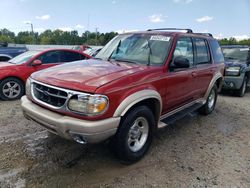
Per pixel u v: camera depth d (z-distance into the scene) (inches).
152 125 152.0
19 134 177.5
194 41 199.0
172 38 172.2
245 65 347.9
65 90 123.6
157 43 170.9
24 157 145.8
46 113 130.0
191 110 195.2
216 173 138.3
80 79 128.2
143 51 169.3
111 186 123.3
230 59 376.5
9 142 164.4
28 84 149.3
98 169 137.0
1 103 259.6
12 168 134.3
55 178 127.2
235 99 328.5
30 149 155.6
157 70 152.2
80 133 119.0
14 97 275.1
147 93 139.9
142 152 148.0
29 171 132.2
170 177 132.6
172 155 156.7
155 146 167.9
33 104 142.4
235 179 133.3
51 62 299.9
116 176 131.6
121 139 133.1
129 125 134.3
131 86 132.6
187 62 157.9
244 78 345.1
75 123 118.5
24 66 278.8
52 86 129.6
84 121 119.0
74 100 121.6
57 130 125.4
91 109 118.3
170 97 166.1
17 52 457.1
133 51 172.6
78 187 121.1
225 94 363.3
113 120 123.9
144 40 176.7
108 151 156.2
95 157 149.2
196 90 203.0
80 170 135.3
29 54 302.4
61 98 125.9
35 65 284.8
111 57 176.6
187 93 188.1
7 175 127.9
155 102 154.1
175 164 146.0
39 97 139.1
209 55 224.1
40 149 156.0
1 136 173.3
